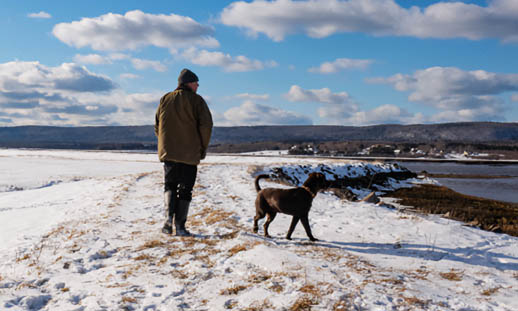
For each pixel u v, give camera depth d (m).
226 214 7.77
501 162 94.94
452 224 7.38
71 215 9.35
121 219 7.76
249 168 24.88
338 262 4.29
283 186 14.45
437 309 2.92
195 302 3.21
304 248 5.00
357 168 32.72
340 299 3.05
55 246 5.66
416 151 162.88
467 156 147.62
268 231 6.25
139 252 4.96
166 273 4.06
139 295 3.40
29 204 14.00
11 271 4.55
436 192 24.84
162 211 8.88
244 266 4.12
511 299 3.25
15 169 32.94
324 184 5.50
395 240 5.71
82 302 3.31
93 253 4.95
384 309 2.88
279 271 3.84
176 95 5.41
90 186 19.50
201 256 4.68
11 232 8.13
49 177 25.86
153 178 19.11
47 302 3.38
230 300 3.21
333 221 7.29
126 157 60.31
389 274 3.85
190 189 5.71
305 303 3.00
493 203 19.45
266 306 3.02
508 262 4.61
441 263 4.48
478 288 3.57
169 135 5.41
